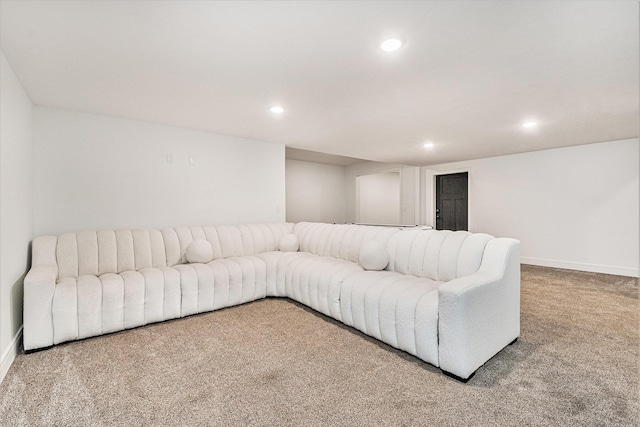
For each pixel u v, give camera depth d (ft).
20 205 7.61
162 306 8.62
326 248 11.66
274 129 12.45
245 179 13.94
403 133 13.08
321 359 6.57
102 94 8.53
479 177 19.54
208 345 7.24
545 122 11.35
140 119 10.93
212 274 9.59
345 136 13.71
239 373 6.00
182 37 5.71
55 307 7.07
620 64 6.78
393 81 7.73
